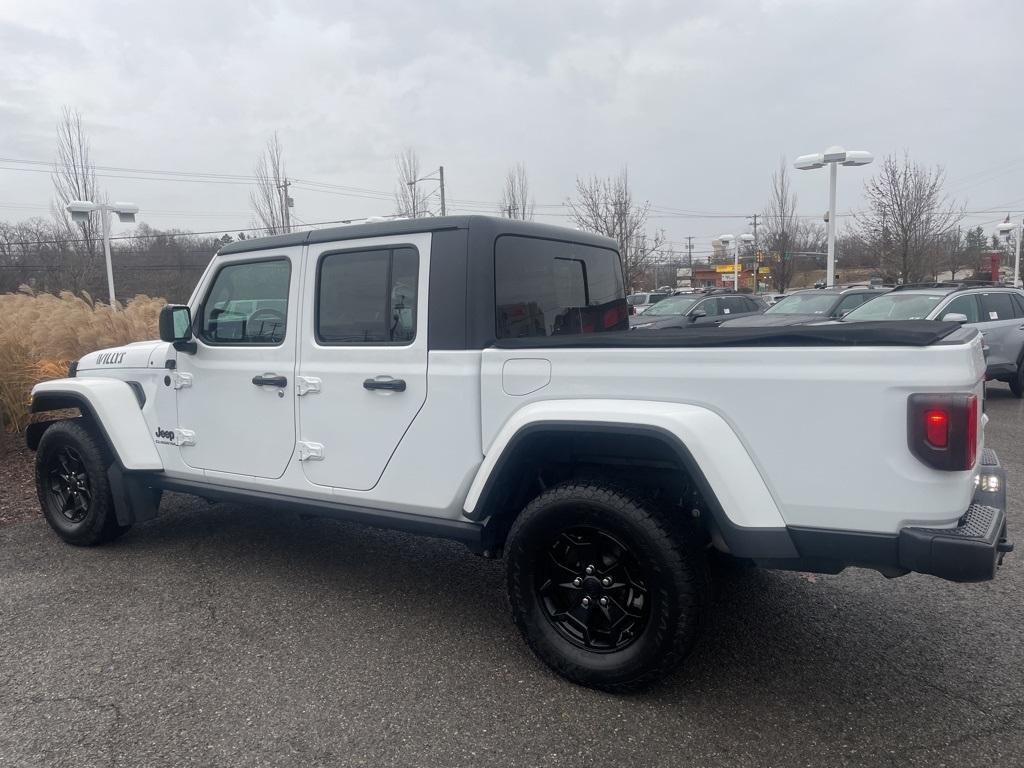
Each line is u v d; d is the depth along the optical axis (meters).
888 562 2.62
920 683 3.18
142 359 4.69
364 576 4.48
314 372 3.83
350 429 3.74
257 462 4.14
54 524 5.09
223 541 5.14
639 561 2.96
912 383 2.51
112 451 4.70
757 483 2.76
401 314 3.58
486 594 4.21
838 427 2.62
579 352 3.08
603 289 4.55
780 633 3.65
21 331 8.60
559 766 2.66
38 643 3.64
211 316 4.31
